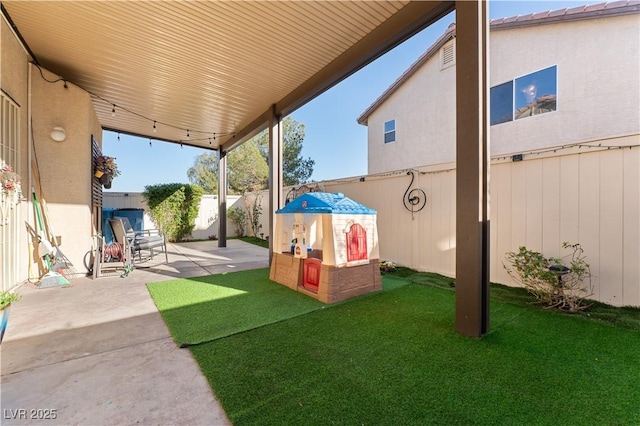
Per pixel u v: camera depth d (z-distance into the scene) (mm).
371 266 3609
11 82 3344
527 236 3496
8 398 1551
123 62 3887
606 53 4902
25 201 3783
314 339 2264
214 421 1392
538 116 5645
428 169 4578
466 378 1720
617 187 2867
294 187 7906
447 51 7316
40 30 3238
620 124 4781
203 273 4730
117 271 4785
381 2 2803
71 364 1896
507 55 6082
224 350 2088
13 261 3469
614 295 2887
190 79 4352
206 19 3023
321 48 3574
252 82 4453
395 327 2490
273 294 3525
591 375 1741
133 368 1849
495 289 3523
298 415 1427
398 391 1605
